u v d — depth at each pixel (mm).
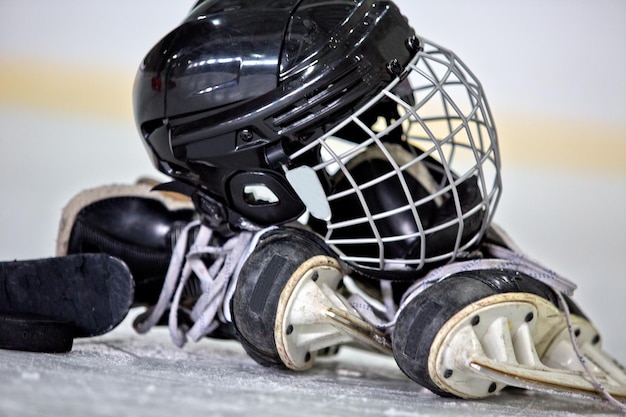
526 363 1894
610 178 5691
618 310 3340
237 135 1998
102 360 1989
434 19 6953
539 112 6406
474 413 1704
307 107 1936
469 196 2090
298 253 2020
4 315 2045
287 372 2146
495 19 6996
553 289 2061
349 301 2137
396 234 2051
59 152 5309
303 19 1998
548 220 4707
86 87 6516
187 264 2277
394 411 1619
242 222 2152
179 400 1486
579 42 6988
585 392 1898
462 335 1814
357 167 2154
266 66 1957
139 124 2182
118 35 6855
